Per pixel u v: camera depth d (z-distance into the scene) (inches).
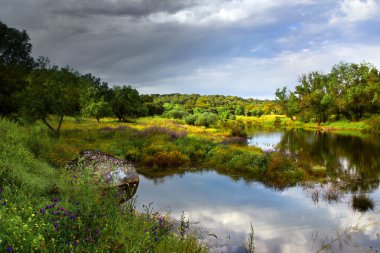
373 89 2522.1
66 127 1406.3
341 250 343.6
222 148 950.4
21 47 1744.6
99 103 1881.2
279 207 494.6
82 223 225.3
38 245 177.9
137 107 2411.4
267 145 1291.8
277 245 353.1
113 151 893.8
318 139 1565.0
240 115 4175.7
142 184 623.5
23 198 257.9
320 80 2957.7
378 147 1240.8
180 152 880.3
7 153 435.2
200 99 5167.3
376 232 394.3
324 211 477.7
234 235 377.7
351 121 2578.7
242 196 555.2
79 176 352.2
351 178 703.1
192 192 573.0
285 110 3117.6
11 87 1150.3
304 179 687.1
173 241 278.7
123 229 225.5
